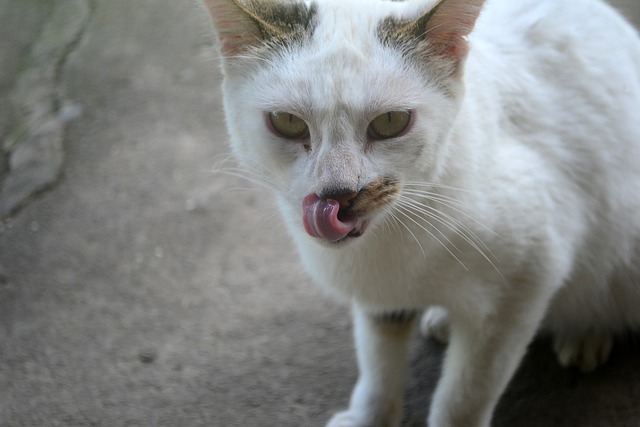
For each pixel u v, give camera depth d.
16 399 0.60
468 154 0.50
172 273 0.68
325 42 0.47
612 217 0.56
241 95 0.49
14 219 0.72
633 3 0.77
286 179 0.48
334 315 0.64
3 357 0.63
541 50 0.55
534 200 0.52
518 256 0.51
